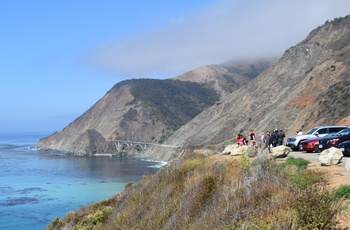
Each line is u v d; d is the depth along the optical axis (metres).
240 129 103.44
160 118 197.50
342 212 8.34
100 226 22.12
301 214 7.71
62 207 53.44
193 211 13.78
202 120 141.12
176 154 123.81
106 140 179.62
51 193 65.00
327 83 76.00
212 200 13.31
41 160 138.12
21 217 47.72
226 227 8.73
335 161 14.65
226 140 100.94
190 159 23.08
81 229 23.03
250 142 29.23
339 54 82.06
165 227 14.09
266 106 106.56
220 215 10.33
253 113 109.06
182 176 19.86
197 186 15.49
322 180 11.41
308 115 71.12
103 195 61.62
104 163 124.25
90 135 178.00
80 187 70.81
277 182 10.55
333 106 65.31
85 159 143.38
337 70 77.12
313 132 27.88
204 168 18.95
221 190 13.61
